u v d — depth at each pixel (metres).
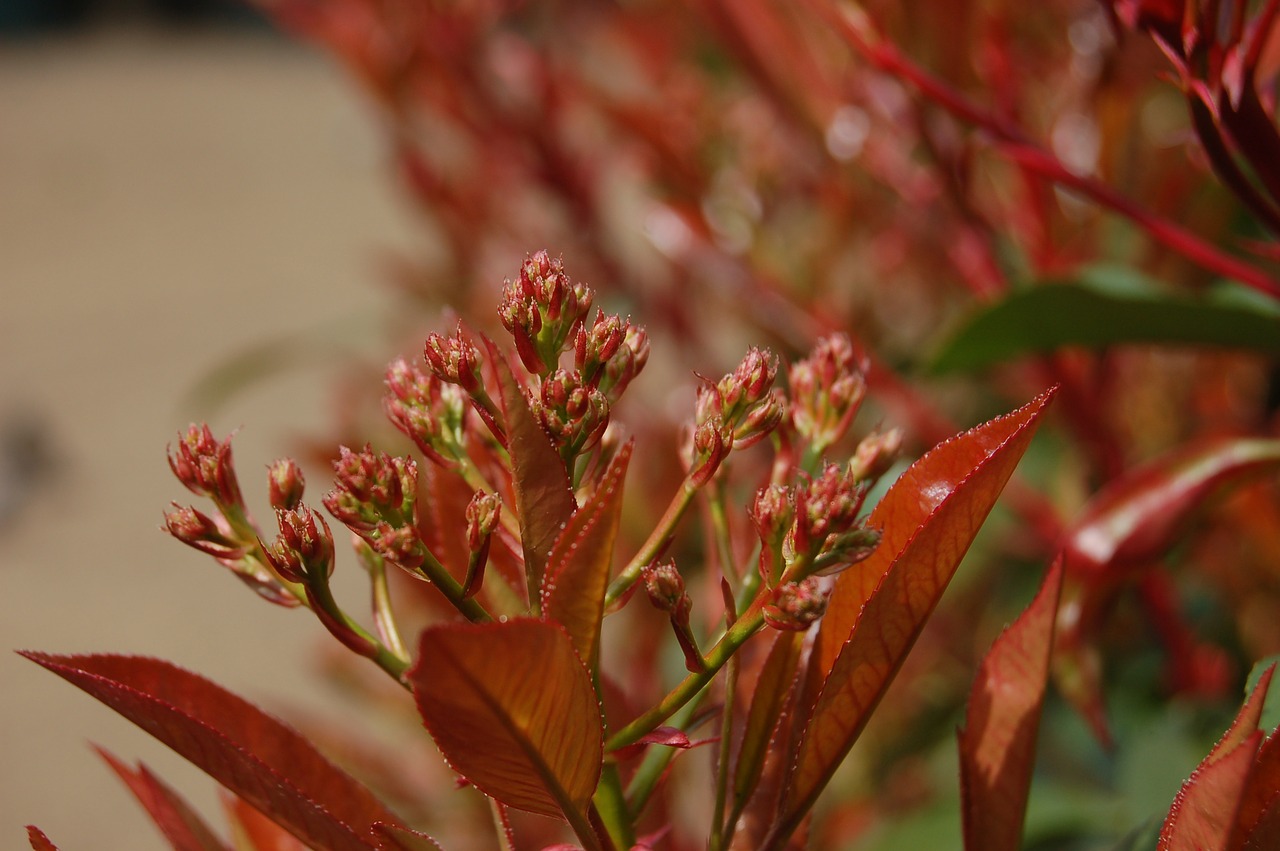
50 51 7.51
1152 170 0.66
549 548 0.43
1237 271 0.50
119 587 2.35
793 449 0.46
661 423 0.75
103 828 1.73
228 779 0.43
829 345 0.45
